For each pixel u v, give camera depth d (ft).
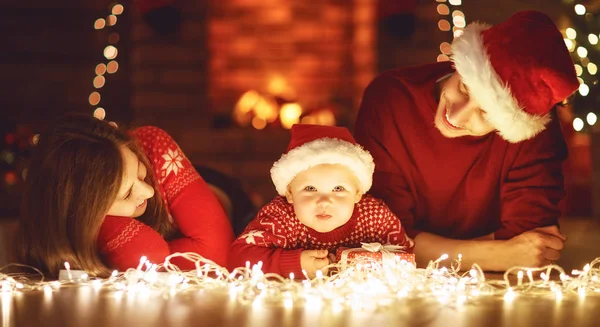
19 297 5.18
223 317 4.47
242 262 5.77
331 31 16.26
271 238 5.81
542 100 5.55
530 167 6.59
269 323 4.29
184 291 5.40
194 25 15.48
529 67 5.48
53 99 16.44
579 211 13.84
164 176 6.38
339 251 5.69
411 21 15.66
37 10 16.40
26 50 16.40
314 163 5.75
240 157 15.47
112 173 5.78
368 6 15.72
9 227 10.67
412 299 5.03
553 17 15.93
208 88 15.60
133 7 15.30
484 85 5.47
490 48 5.57
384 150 6.67
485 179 6.59
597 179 12.35
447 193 6.69
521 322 4.32
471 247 6.49
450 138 6.42
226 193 8.44
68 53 16.48
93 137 5.90
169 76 15.48
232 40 16.06
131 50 15.89
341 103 16.29
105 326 4.25
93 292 5.37
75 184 5.79
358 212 6.06
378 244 5.58
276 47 16.17
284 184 5.90
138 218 6.32
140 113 15.43
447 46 15.60
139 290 5.41
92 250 5.84
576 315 4.53
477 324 4.26
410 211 6.79
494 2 16.05
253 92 15.89
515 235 6.64
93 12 16.47
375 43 15.71
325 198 5.72
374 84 6.91
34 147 6.15
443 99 5.94
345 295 5.06
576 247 9.38
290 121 15.58
